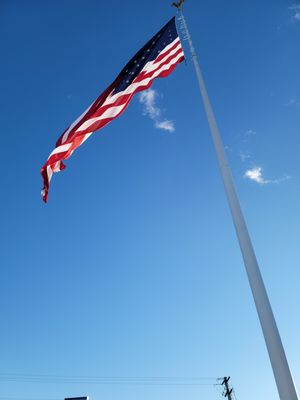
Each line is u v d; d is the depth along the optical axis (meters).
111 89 12.16
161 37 12.92
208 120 9.87
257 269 6.96
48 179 10.65
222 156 8.89
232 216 7.87
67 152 10.90
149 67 12.16
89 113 11.72
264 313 6.45
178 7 13.26
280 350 6.03
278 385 5.82
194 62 11.67
